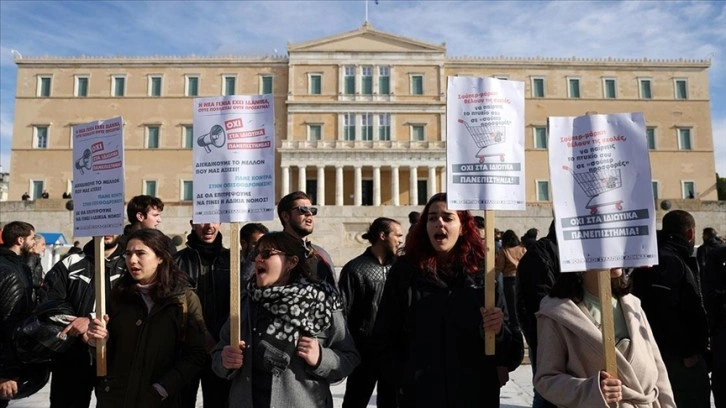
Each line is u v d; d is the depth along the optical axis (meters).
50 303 5.00
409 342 4.38
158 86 52.53
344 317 4.57
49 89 52.09
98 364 4.57
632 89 53.06
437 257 4.60
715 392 5.52
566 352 3.91
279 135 51.97
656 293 5.42
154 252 4.78
